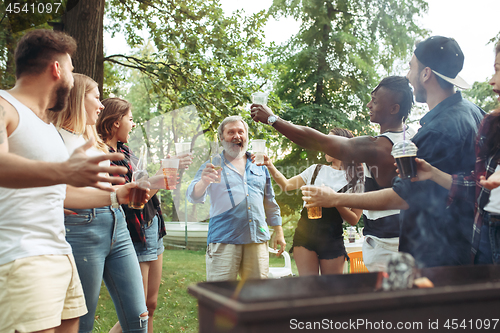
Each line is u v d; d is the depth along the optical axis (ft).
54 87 4.24
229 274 6.88
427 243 5.02
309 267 7.09
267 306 2.22
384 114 6.07
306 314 2.26
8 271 3.73
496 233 4.62
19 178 3.20
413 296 2.48
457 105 5.30
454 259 4.93
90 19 13.75
